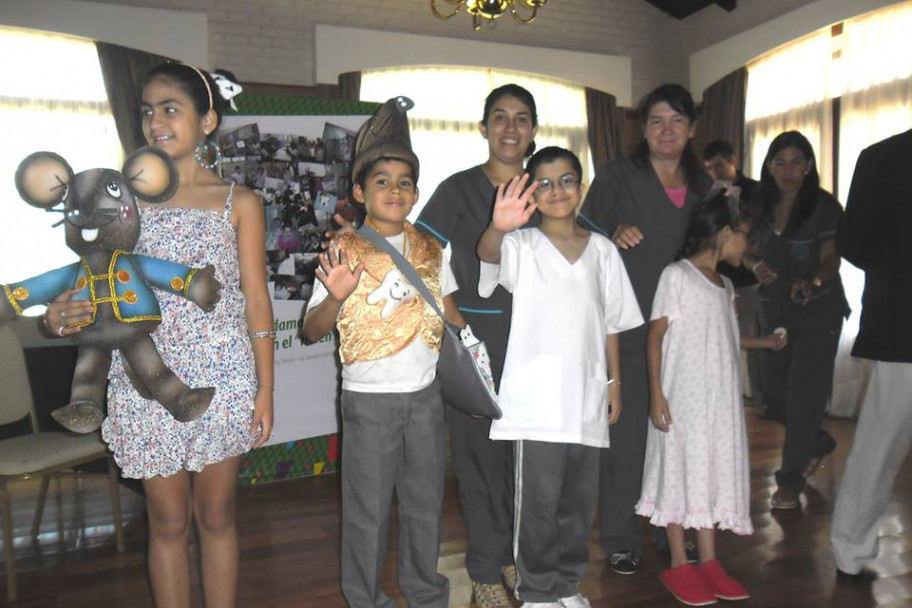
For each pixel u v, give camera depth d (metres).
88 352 1.46
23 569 2.64
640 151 2.48
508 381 2.01
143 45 5.02
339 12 5.74
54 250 5.05
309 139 3.75
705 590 2.21
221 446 1.52
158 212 1.51
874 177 2.25
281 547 2.76
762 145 6.09
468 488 2.18
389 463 1.82
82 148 5.07
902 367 2.20
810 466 3.38
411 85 6.00
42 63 4.98
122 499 3.49
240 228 1.61
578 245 2.07
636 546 2.46
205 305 1.48
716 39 6.54
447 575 2.45
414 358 1.82
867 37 5.20
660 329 2.29
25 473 2.43
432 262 1.91
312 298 1.84
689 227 2.34
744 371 5.71
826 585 2.29
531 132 2.22
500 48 6.09
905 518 2.85
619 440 2.41
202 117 1.58
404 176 1.84
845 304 3.20
